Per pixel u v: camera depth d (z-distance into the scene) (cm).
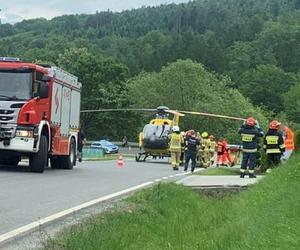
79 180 1728
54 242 765
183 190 1450
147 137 3688
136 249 772
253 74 13200
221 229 934
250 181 1727
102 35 19212
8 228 871
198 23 19438
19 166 2302
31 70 1936
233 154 3588
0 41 15988
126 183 1675
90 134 9219
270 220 849
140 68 14238
